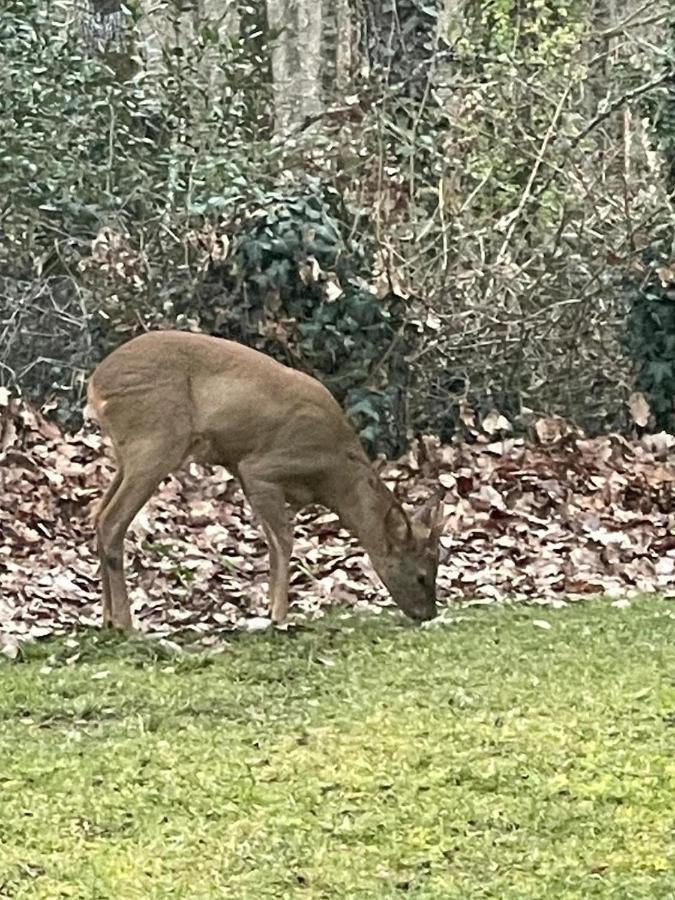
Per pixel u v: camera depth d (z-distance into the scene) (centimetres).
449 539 1035
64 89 1333
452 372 1327
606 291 1363
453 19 1578
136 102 1357
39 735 635
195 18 1636
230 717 658
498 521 1072
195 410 827
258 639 791
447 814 545
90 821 539
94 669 731
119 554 816
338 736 628
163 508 1073
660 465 1216
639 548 1027
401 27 1423
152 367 820
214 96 1397
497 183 1416
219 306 1265
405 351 1280
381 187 1313
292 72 2092
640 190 1420
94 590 924
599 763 594
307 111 1877
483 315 1330
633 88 1446
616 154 1426
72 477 1106
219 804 554
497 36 1580
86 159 1334
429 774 583
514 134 1417
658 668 727
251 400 828
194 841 522
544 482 1149
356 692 692
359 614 855
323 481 839
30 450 1157
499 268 1346
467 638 791
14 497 1061
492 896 479
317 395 841
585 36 1467
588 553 1005
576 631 803
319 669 731
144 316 1291
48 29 1359
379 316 1254
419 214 1354
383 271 1272
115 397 820
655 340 1347
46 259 1335
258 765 594
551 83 1455
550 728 635
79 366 1316
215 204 1259
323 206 1264
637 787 569
